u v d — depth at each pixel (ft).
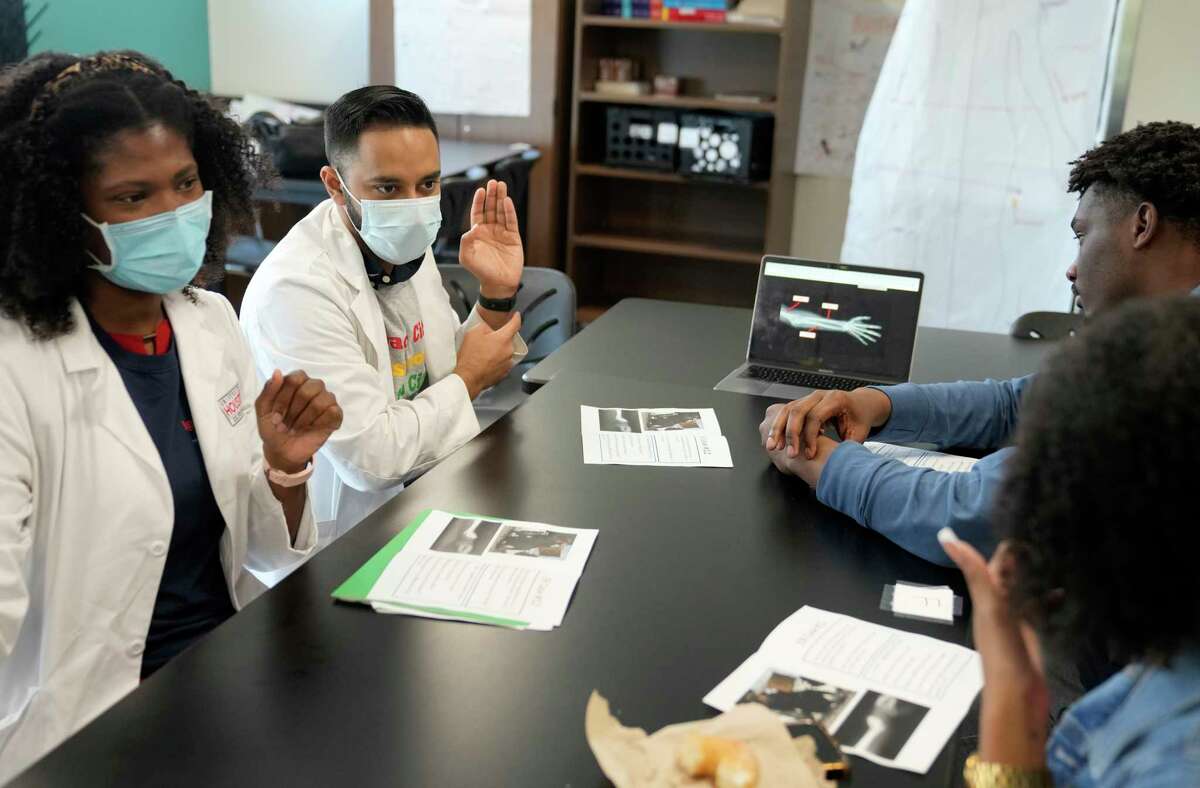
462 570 4.70
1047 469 2.48
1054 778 2.80
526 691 3.89
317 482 7.34
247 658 4.05
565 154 16.60
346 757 3.52
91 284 4.91
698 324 9.11
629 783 3.21
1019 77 12.84
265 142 12.85
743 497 5.59
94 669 4.82
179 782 3.40
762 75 16.07
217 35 18.25
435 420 6.83
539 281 9.94
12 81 4.63
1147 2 12.31
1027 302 13.32
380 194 6.69
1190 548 2.30
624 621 4.36
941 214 13.41
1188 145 5.65
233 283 14.74
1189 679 2.43
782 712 3.79
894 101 13.43
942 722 3.77
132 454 4.89
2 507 4.46
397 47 16.16
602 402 6.95
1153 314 2.45
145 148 4.60
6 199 4.47
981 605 2.79
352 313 6.89
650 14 15.23
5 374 4.58
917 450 6.29
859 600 4.59
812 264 7.63
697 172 15.43
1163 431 2.29
